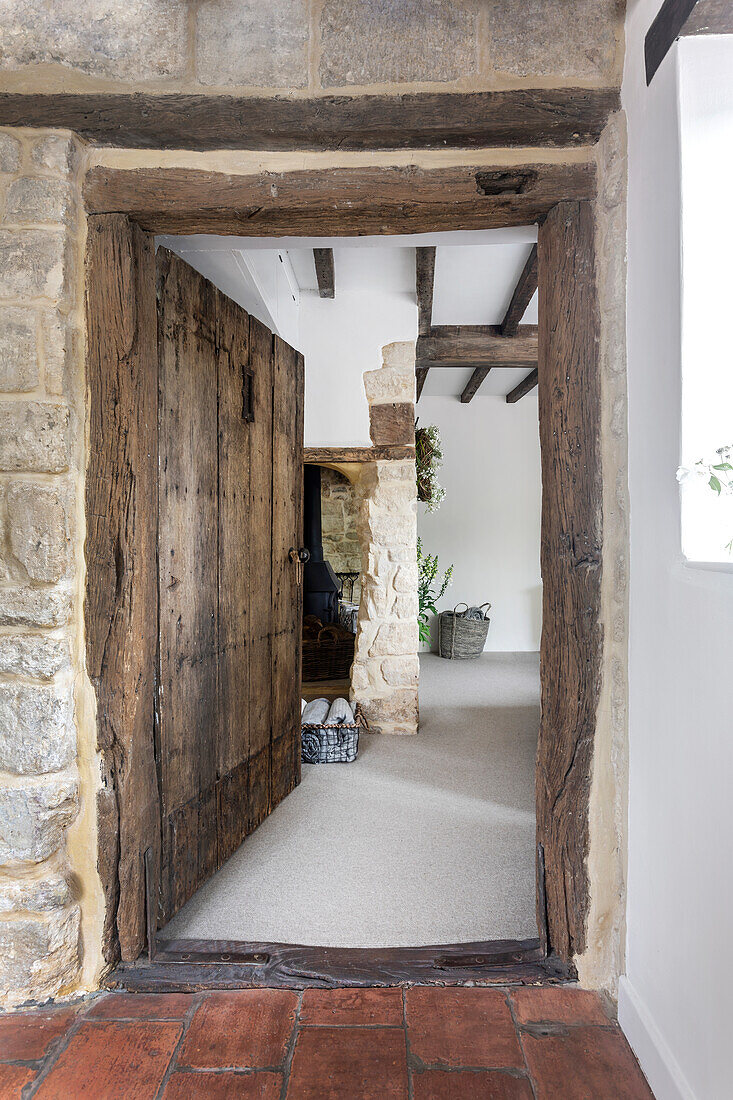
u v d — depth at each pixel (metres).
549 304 1.59
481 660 6.39
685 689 1.19
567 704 1.58
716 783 1.07
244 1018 1.45
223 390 2.15
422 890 2.07
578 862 1.57
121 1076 1.29
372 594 3.92
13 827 1.48
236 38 1.48
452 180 1.56
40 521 1.50
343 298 3.93
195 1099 1.23
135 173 1.56
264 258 2.90
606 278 1.55
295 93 1.49
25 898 1.48
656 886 1.31
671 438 1.24
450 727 4.05
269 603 2.59
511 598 6.91
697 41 1.18
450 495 6.86
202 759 2.04
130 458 1.59
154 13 1.47
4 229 1.49
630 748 1.46
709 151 1.18
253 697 2.45
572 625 1.57
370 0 1.48
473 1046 1.37
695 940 1.13
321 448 3.93
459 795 2.90
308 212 1.59
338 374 3.94
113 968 1.60
